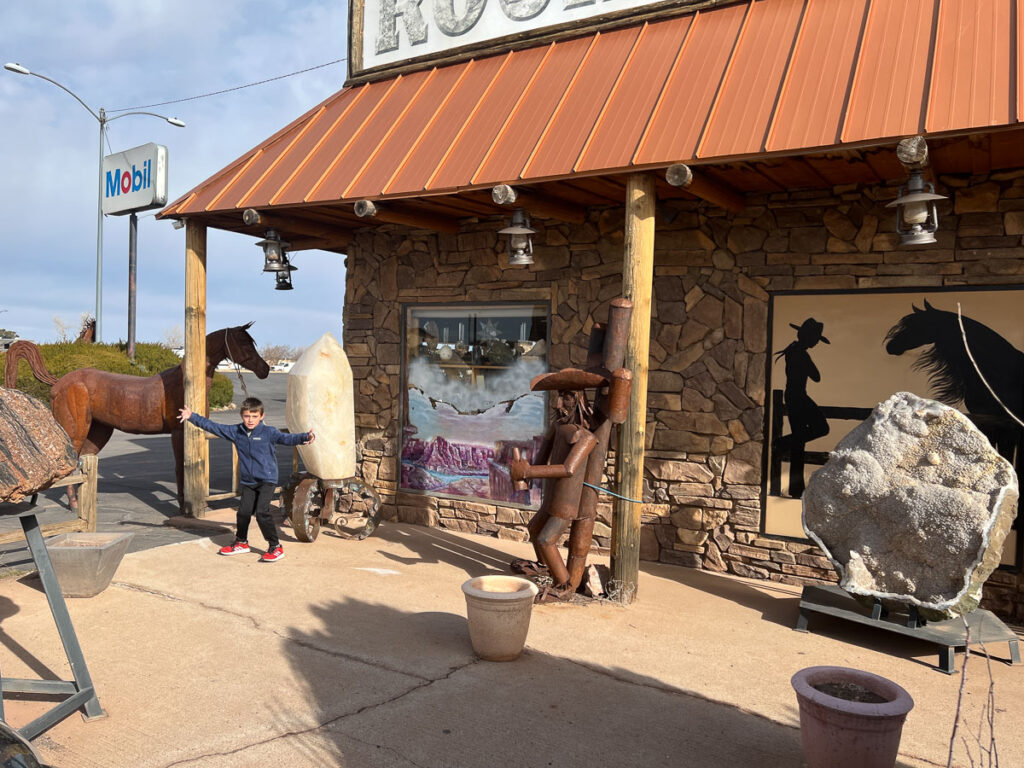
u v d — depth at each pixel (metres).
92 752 3.55
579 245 7.66
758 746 3.79
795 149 5.05
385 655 4.82
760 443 6.87
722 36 6.41
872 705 3.14
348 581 6.41
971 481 4.99
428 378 8.60
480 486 8.27
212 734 3.75
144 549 7.32
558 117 6.49
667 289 7.23
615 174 5.83
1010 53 4.92
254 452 6.93
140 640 4.97
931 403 5.31
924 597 5.00
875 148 5.35
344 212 7.90
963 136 4.84
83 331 22.36
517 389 8.03
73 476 5.19
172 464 13.68
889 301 6.36
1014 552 5.84
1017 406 5.89
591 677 4.58
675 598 6.18
